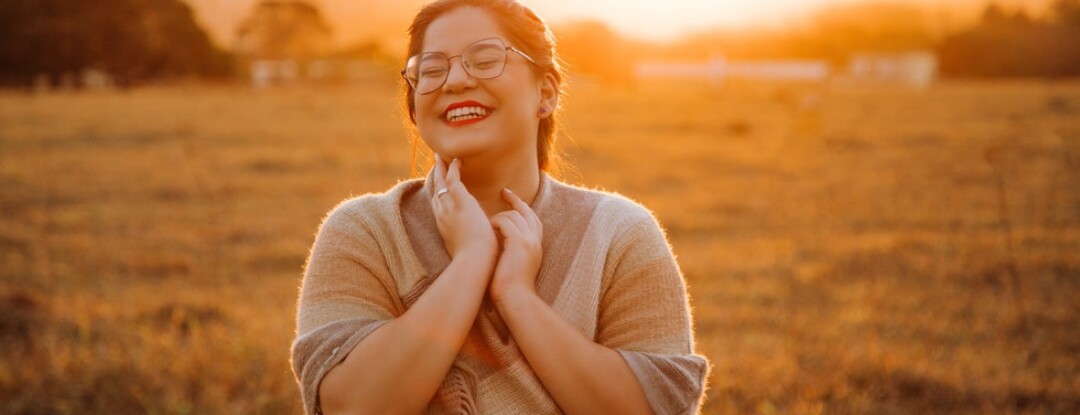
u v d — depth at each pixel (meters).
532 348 1.48
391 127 21.55
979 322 6.04
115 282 7.08
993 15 69.12
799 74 49.41
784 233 9.26
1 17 49.91
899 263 7.82
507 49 1.60
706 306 6.30
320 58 65.94
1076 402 4.66
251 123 22.66
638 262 1.64
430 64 1.61
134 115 24.77
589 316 1.58
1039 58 64.06
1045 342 5.60
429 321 1.47
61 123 21.69
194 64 62.53
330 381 1.49
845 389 4.70
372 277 1.61
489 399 1.52
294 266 7.76
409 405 1.45
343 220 1.66
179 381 4.53
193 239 8.88
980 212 10.41
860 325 5.93
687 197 11.37
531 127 1.67
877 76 66.25
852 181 12.93
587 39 47.50
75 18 51.09
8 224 9.44
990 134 18.89
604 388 1.49
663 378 1.54
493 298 1.52
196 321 5.78
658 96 36.75
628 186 12.25
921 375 4.89
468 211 1.56
